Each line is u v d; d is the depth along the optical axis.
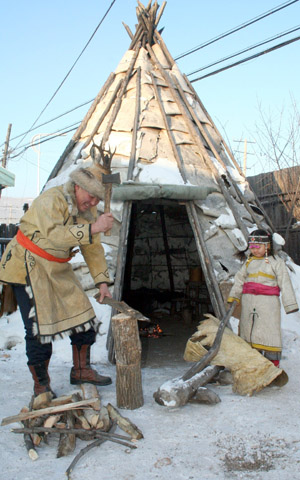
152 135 5.81
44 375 2.95
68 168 5.80
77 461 2.33
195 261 8.79
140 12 6.94
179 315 7.68
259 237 3.84
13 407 3.07
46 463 2.33
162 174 5.35
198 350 3.79
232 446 2.50
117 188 5.00
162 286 8.99
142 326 6.69
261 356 3.49
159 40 7.06
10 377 3.80
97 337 4.55
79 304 3.05
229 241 5.22
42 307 2.85
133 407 3.06
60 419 2.68
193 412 3.01
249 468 2.26
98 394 3.24
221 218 5.28
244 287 3.89
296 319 5.16
